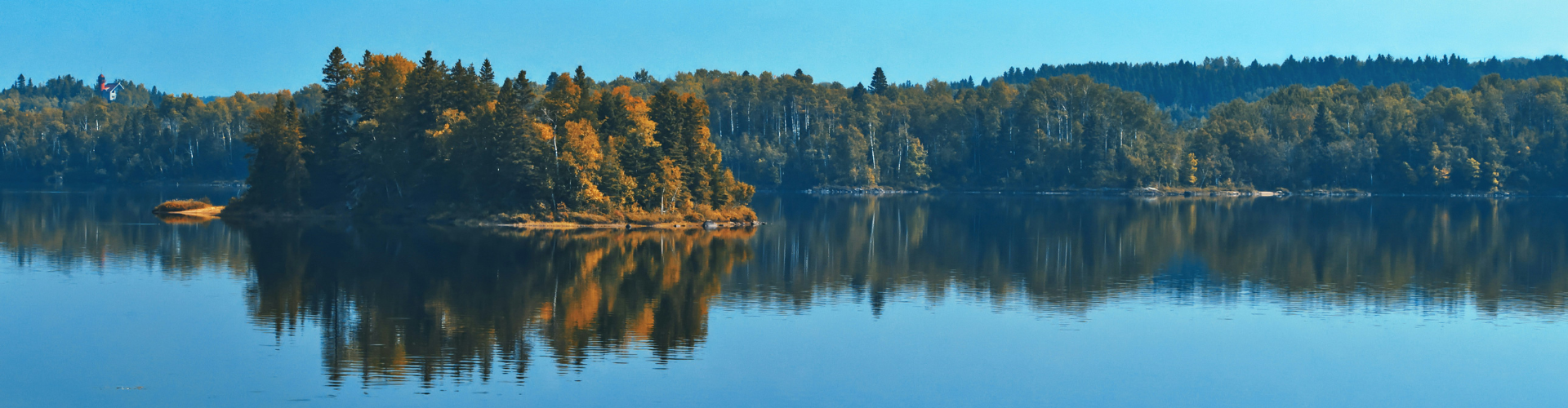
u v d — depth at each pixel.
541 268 71.00
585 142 108.19
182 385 39.00
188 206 123.06
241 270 68.62
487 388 39.06
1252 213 143.88
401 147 115.19
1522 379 42.75
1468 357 46.28
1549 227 117.12
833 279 67.81
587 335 48.19
